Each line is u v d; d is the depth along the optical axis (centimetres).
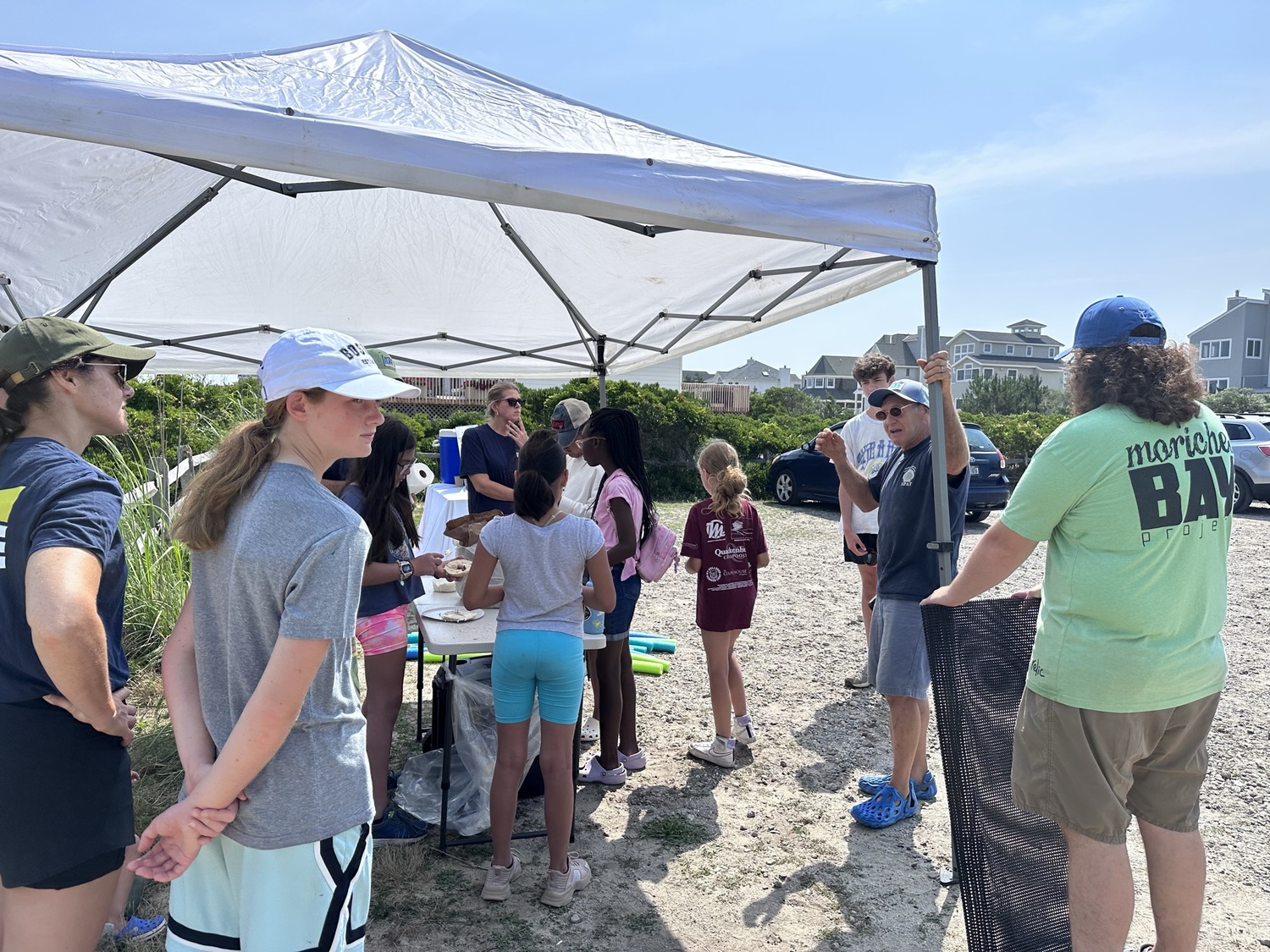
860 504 393
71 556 165
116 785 186
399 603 339
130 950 272
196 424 826
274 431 165
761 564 424
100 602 190
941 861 339
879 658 351
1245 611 746
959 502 327
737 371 9912
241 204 446
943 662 260
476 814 352
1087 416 221
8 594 172
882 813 364
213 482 159
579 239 481
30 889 178
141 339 598
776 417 1989
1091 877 221
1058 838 263
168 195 409
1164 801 231
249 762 150
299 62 314
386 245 505
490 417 509
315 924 162
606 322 633
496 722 329
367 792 171
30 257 438
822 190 294
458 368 752
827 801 389
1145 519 211
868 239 300
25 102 203
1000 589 845
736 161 307
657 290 550
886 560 347
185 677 173
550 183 253
